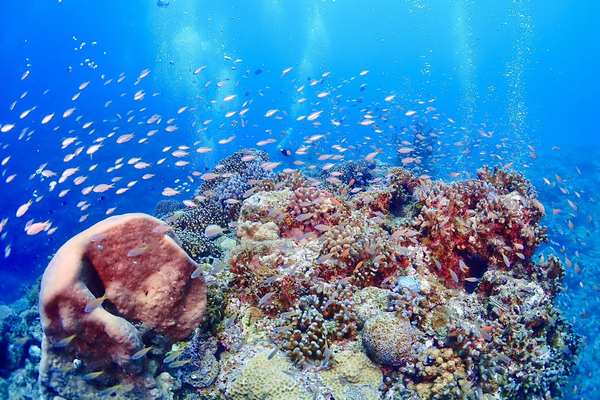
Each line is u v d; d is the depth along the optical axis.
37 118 45.03
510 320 5.66
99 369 4.45
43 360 4.34
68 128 39.47
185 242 7.58
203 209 9.84
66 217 23.55
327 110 20.00
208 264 6.71
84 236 4.59
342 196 9.10
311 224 7.39
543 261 7.44
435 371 4.82
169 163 29.30
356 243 6.12
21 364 9.73
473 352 4.93
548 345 6.04
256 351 5.07
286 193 8.12
